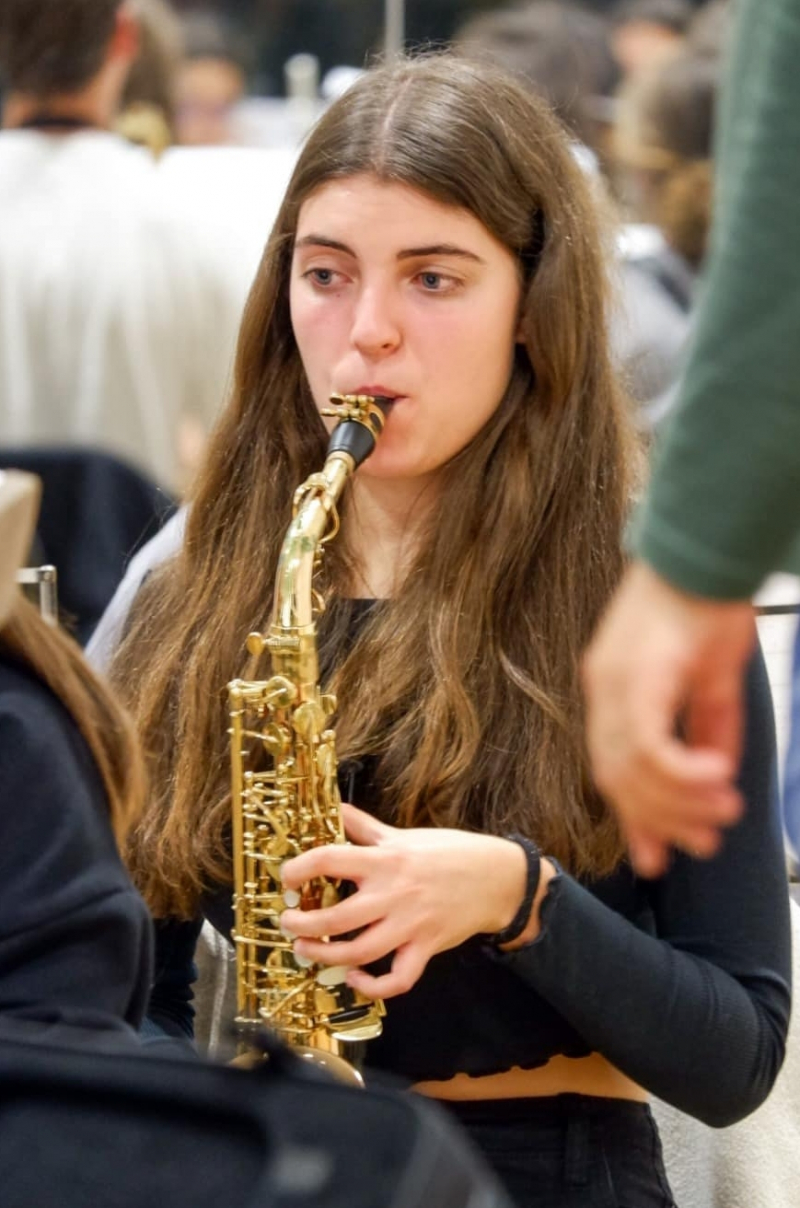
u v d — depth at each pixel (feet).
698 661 9.30
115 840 13.79
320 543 19.15
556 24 38.40
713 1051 17.72
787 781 18.34
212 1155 9.18
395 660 18.93
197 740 19.69
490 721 18.79
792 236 8.51
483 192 18.33
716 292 8.75
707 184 34.17
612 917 17.81
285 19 43.39
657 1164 18.81
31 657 13.71
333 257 18.75
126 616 21.61
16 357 31.01
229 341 31.60
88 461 27.66
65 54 30.22
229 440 20.81
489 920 17.06
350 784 18.95
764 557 8.91
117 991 13.08
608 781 9.66
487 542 19.17
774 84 8.55
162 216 31.07
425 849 16.97
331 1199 8.63
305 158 19.11
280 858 18.21
